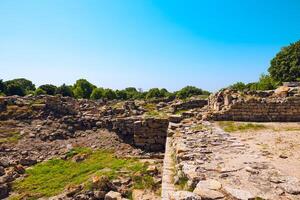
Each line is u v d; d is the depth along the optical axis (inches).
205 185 289.6
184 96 2076.8
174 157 452.1
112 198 519.2
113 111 1254.9
